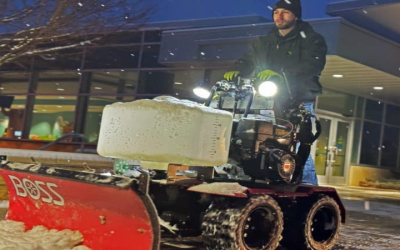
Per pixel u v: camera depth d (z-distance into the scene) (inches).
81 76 782.5
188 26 703.7
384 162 807.1
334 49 508.4
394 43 575.2
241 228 196.9
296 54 267.4
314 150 685.3
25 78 845.2
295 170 234.8
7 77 865.5
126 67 730.8
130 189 164.1
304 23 272.5
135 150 192.5
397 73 585.6
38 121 830.5
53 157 348.5
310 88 265.1
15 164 205.0
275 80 233.8
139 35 719.7
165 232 243.0
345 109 727.1
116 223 177.2
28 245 181.5
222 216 198.8
